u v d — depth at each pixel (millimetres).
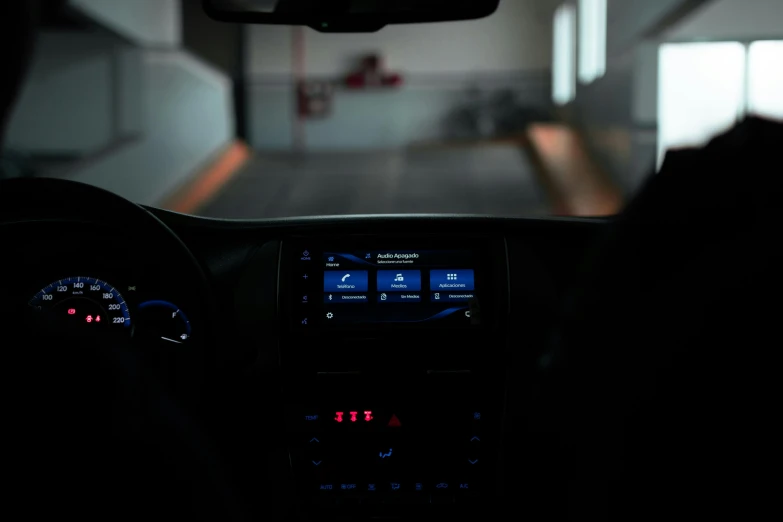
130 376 483
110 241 1188
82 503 438
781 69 6879
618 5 10109
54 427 437
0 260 1188
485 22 15422
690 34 7391
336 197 9742
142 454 469
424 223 1359
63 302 1199
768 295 539
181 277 1062
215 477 537
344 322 1322
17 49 355
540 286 1352
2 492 422
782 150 545
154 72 10281
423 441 1324
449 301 1332
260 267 1349
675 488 582
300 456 1329
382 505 1329
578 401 619
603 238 615
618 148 9680
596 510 624
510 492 1335
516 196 9625
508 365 1332
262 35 15570
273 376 1332
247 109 15656
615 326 583
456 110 15648
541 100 15508
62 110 10203
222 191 10438
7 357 437
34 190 1000
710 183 551
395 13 1299
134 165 8961
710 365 556
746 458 559
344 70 15703
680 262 561
